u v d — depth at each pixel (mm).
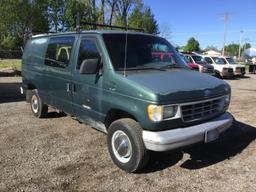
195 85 4977
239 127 7500
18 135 6660
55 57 6809
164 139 4465
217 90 5227
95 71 5246
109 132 5152
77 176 4797
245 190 4430
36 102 8016
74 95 6074
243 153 5801
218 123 5102
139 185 4547
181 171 5027
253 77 26297
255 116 8711
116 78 5008
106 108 5230
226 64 25000
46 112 7945
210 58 25562
